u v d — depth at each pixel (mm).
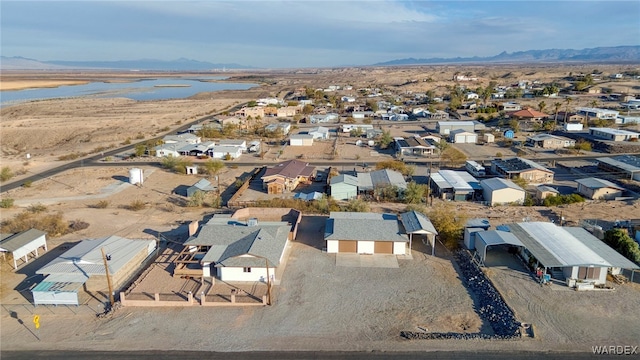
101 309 32719
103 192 65250
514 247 40938
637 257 37000
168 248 43688
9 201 58062
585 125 110875
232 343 28531
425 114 141750
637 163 71250
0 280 37469
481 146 96562
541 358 26672
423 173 74438
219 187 67562
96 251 38219
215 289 35219
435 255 41781
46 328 30406
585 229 43594
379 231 42500
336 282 36438
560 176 71312
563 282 35344
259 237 39344
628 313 31172
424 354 27234
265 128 118562
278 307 32688
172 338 29109
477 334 29219
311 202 56594
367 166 79812
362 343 28438
